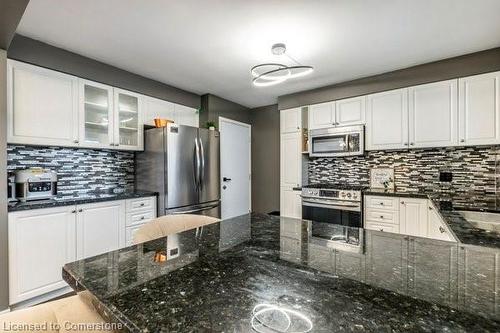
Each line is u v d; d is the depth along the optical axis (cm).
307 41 239
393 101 313
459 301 60
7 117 209
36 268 214
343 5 188
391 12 196
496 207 225
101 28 217
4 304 195
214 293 64
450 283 69
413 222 279
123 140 313
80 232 242
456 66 272
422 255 92
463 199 278
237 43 243
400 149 321
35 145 245
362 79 333
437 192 304
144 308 57
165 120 324
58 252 227
